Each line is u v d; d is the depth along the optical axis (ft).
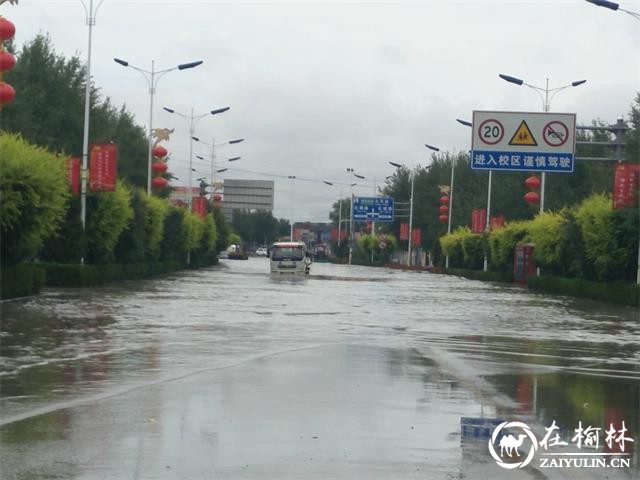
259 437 29.63
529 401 38.06
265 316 78.95
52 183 98.68
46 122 199.72
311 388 39.78
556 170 145.07
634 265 128.36
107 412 33.68
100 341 57.36
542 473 26.09
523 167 145.59
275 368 45.91
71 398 36.68
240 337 60.80
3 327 65.10
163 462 26.16
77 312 78.84
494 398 38.40
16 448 27.63
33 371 44.19
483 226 238.48
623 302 117.91
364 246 417.08
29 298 96.12
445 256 282.36
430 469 25.91
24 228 96.94
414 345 59.11
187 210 214.69
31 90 197.98
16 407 34.58
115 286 127.24
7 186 93.56
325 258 526.16
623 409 36.81
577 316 94.43
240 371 44.65
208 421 32.17
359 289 137.59
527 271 187.73
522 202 265.95
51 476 24.43
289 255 198.90
